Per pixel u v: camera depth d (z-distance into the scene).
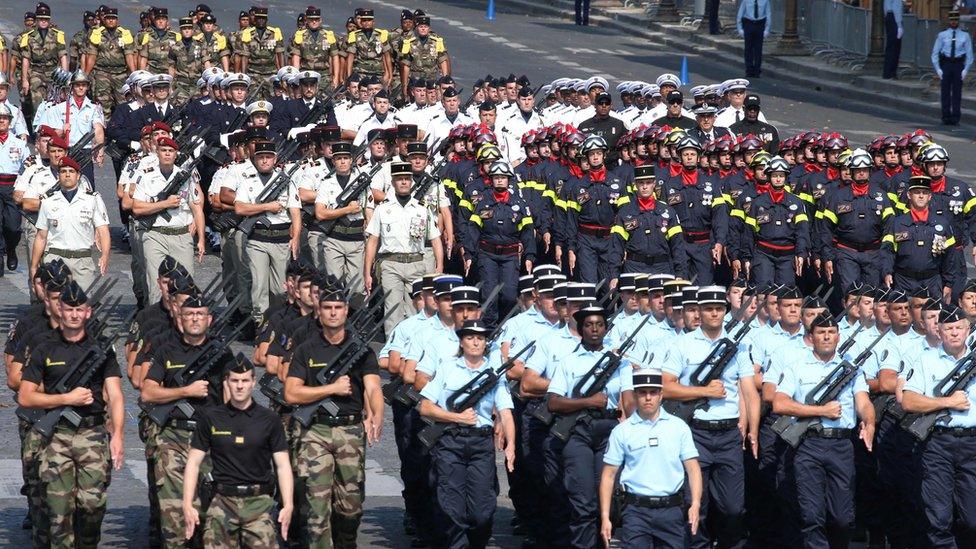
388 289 55.66
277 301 58.59
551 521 38.75
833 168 60.62
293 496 36.72
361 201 58.69
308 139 59.38
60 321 35.69
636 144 61.41
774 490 39.84
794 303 39.78
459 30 148.88
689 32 147.38
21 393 35.38
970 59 105.44
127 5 148.62
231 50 96.50
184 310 35.50
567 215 60.56
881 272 57.78
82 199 55.25
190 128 73.44
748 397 38.66
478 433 37.28
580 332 38.09
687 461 34.44
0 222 68.94
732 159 60.44
